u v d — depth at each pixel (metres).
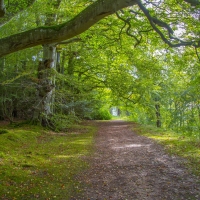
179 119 21.45
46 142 11.92
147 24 10.53
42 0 12.70
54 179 6.33
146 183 6.07
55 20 13.78
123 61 17.83
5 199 4.91
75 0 12.38
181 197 5.12
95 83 19.69
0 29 13.15
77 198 5.16
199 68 11.13
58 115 12.16
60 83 14.28
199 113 20.61
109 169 7.42
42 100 13.91
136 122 29.20
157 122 25.23
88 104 19.61
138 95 18.45
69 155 9.30
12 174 6.31
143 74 16.77
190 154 8.63
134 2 3.95
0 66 14.72
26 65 13.33
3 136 10.88
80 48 18.36
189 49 9.48
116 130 19.73
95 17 4.04
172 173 6.77
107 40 13.55
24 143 10.91
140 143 12.21
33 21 14.70
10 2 9.58
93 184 6.05
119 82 17.27
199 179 6.11
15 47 4.41
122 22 11.72
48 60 13.45
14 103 17.69
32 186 5.71
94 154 9.70
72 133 16.16
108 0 3.90
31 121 15.70
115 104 21.33
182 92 20.64
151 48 14.38
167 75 20.45
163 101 23.02
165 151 9.65
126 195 5.33
